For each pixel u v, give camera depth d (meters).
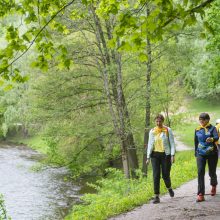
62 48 6.33
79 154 20.88
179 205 9.54
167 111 23.73
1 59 6.02
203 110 55.28
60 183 28.59
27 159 40.28
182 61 20.92
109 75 18.67
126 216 9.14
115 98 20.08
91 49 19.56
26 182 29.06
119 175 14.68
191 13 5.81
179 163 20.39
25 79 6.19
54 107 20.31
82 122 20.36
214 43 25.00
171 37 19.39
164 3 5.68
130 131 19.33
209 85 28.06
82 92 20.61
